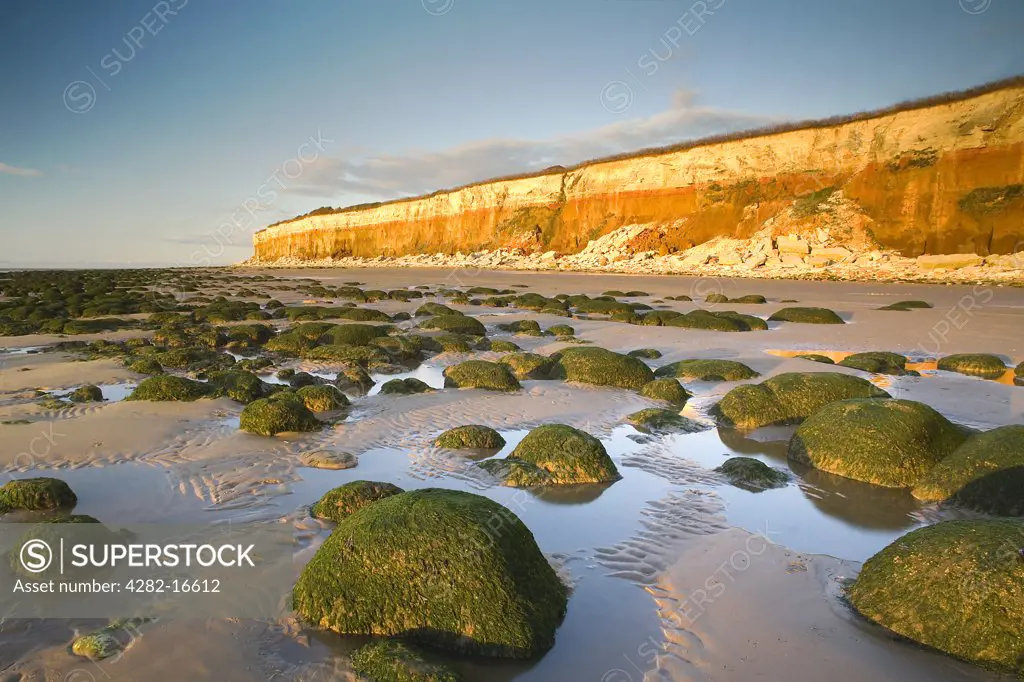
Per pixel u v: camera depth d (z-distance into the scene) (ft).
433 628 16.76
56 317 91.91
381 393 44.34
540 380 48.60
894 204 169.68
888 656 16.21
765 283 143.95
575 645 16.74
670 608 18.39
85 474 28.19
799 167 192.24
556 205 248.52
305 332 70.18
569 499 26.32
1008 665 15.55
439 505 18.88
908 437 28.91
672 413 37.68
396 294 128.88
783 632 17.22
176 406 39.52
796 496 26.99
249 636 16.69
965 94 168.25
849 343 66.33
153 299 121.08
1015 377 49.55
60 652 15.89
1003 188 154.10
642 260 201.57
